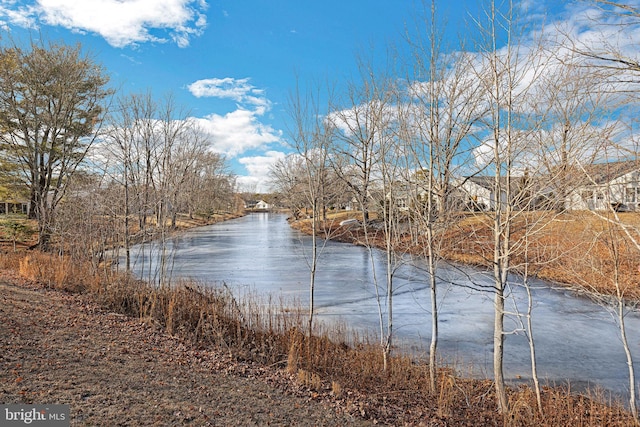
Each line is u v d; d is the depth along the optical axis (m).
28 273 10.75
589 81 5.02
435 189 5.92
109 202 11.84
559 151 5.09
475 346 8.62
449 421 5.24
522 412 5.57
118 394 4.62
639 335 9.38
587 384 6.75
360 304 12.20
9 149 20.62
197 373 5.70
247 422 4.42
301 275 17.53
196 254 25.17
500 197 5.45
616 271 5.55
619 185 5.06
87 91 22.11
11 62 20.36
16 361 5.04
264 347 7.07
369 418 4.99
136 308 8.82
